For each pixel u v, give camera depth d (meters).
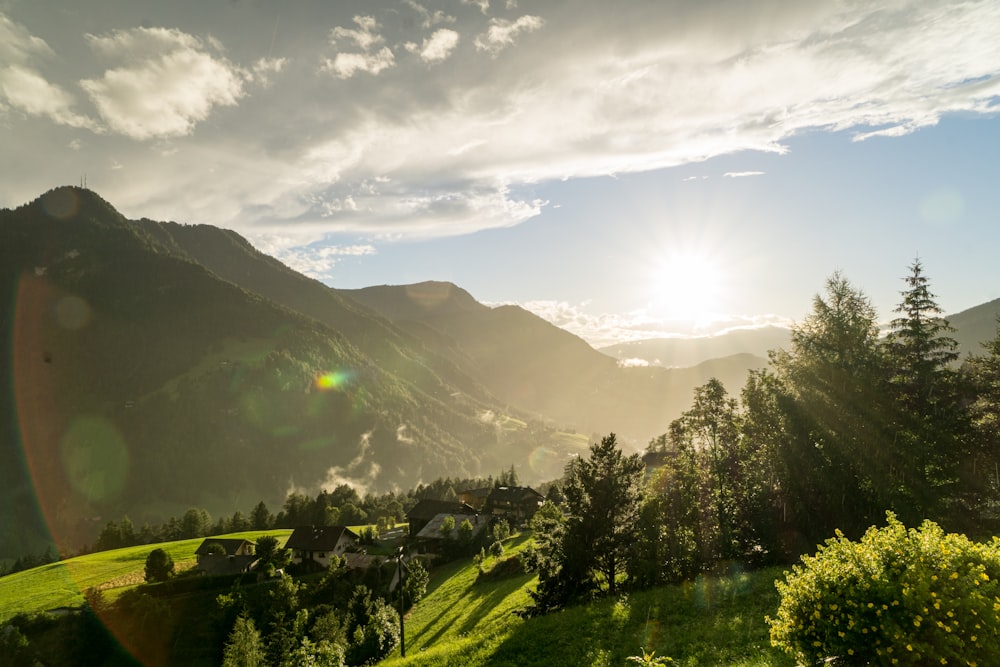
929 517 30.58
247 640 47.69
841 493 31.62
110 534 131.75
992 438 33.28
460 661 22.98
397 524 151.50
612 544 32.25
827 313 37.06
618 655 19.48
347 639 53.28
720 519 33.75
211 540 95.75
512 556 61.88
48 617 60.28
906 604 11.06
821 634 12.39
